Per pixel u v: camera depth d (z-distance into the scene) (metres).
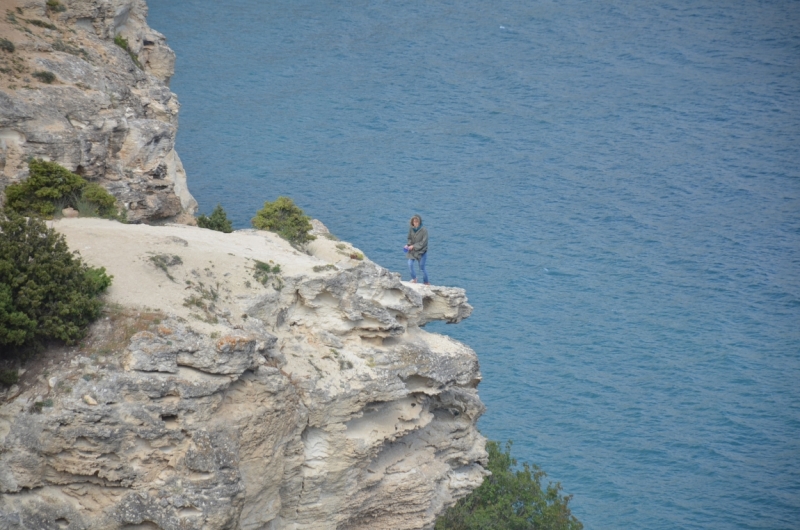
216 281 97.88
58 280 86.00
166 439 84.88
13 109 112.31
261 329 95.44
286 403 94.06
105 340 85.88
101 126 121.44
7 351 84.12
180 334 87.00
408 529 114.56
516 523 179.12
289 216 125.56
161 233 105.56
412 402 111.25
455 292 120.19
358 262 117.00
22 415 81.88
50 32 129.25
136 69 138.75
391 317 107.06
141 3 151.12
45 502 83.12
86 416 82.00
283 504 100.19
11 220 87.31
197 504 84.81
